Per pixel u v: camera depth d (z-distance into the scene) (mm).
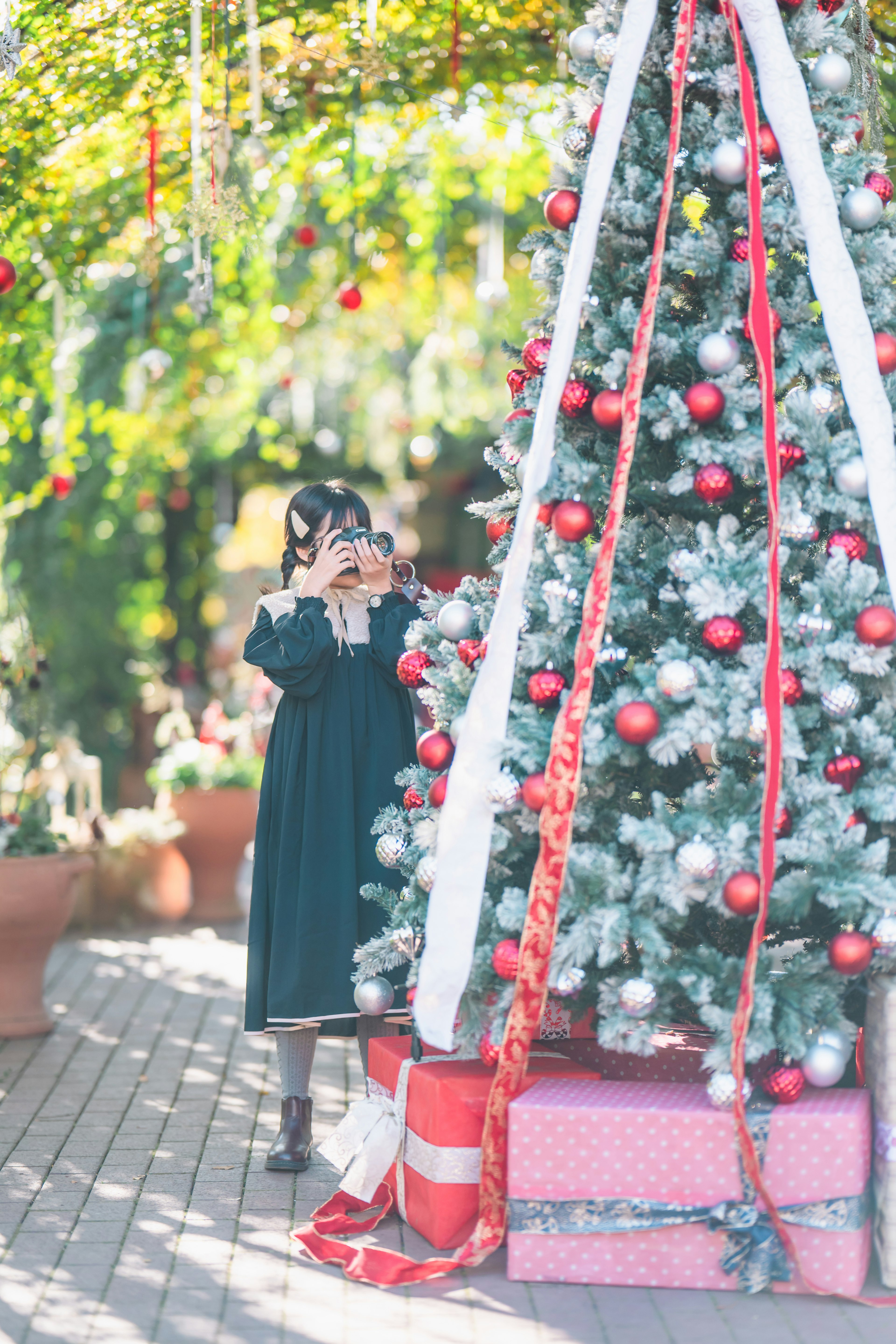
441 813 3078
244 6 4379
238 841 7586
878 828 3031
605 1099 2877
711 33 2979
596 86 3057
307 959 3523
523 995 2830
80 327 6969
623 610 2998
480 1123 2994
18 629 6496
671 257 2969
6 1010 5211
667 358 2971
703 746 3189
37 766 6859
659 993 2879
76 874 5277
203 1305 2828
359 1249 2996
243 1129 4066
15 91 4457
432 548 15883
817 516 3047
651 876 2824
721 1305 2768
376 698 3701
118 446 8352
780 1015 2838
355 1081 4617
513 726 2979
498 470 3621
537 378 3178
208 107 4906
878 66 4207
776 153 2973
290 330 8234
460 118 5441
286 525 3887
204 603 12398
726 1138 2766
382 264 7336
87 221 5512
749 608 3053
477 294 7074
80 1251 3127
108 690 10148
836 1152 2754
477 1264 2914
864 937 2775
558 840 2814
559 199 3061
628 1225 2836
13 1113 4234
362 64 4852
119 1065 4809
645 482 3094
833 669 2873
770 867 2711
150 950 6828
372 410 11531
